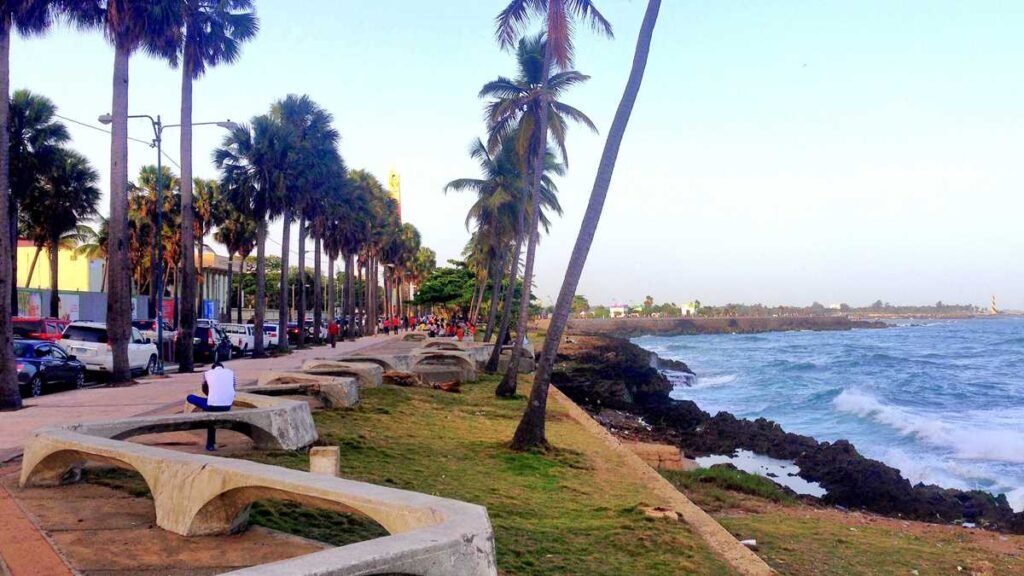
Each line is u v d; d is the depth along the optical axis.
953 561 10.76
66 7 18.33
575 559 7.62
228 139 38.53
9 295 15.93
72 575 5.62
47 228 40.59
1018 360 65.94
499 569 6.94
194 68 27.06
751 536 11.17
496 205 33.47
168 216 55.16
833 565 9.86
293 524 7.21
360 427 13.94
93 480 8.69
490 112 24.55
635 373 44.69
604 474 12.89
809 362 64.06
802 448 22.12
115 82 21.77
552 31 16.81
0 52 16.00
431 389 22.23
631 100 13.98
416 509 5.24
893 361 63.75
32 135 34.59
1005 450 22.91
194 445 11.21
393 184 115.75
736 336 146.50
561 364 51.19
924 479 19.75
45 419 14.23
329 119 44.72
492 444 14.29
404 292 133.88
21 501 7.79
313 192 44.72
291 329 55.69
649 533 8.91
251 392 15.26
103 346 24.53
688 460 20.27
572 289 14.27
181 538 6.63
